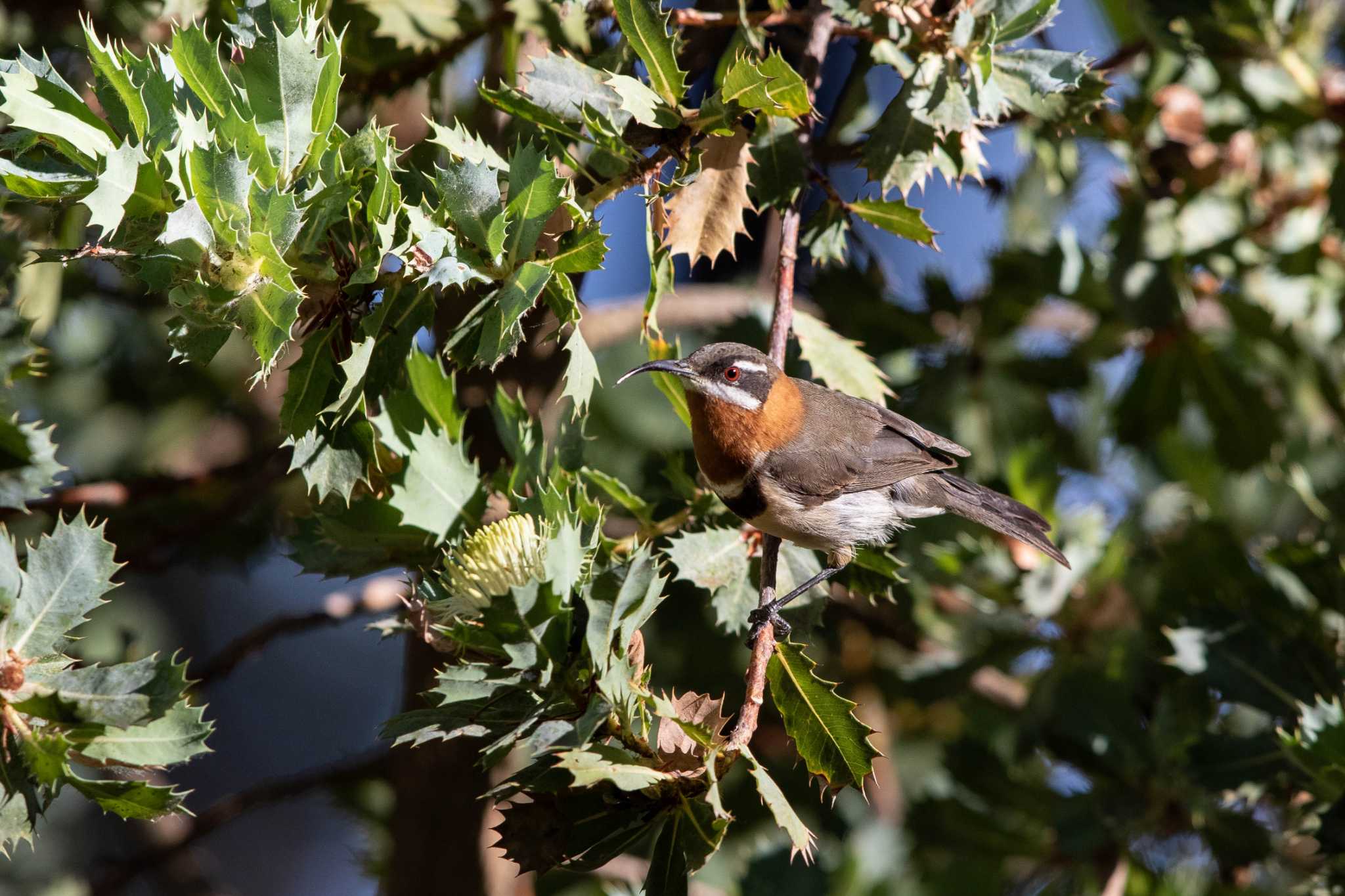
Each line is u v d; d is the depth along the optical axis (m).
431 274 5.77
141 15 9.28
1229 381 11.27
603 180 7.49
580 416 7.91
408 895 9.47
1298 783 8.52
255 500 10.27
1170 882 9.10
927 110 7.76
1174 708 9.28
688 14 8.18
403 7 9.01
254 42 5.95
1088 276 11.21
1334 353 11.78
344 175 5.82
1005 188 12.20
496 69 9.48
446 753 9.48
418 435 7.14
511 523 6.37
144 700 5.86
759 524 8.43
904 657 11.75
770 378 8.09
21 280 9.23
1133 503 12.16
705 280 14.20
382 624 6.92
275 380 12.74
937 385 11.38
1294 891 9.11
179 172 5.44
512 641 5.52
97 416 12.36
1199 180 11.07
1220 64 10.82
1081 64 7.81
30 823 5.82
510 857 5.67
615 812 5.69
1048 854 9.61
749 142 7.97
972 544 10.30
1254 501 12.15
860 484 8.69
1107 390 12.40
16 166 5.57
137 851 12.38
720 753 5.76
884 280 11.73
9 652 5.83
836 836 10.79
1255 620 9.04
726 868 10.45
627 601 5.56
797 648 6.55
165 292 6.02
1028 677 10.84
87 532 6.02
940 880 9.49
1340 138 11.05
